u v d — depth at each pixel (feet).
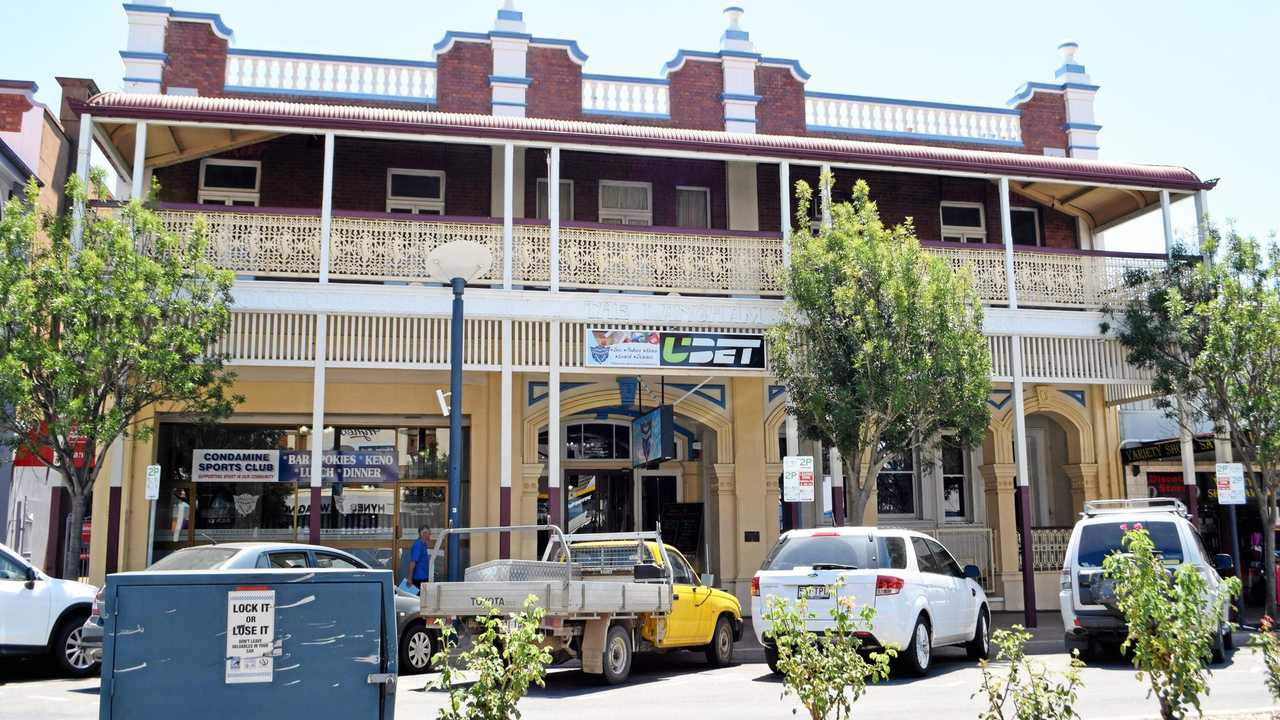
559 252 56.90
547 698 36.47
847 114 72.95
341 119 53.88
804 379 52.65
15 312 45.42
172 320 48.52
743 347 56.90
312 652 18.98
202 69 64.80
